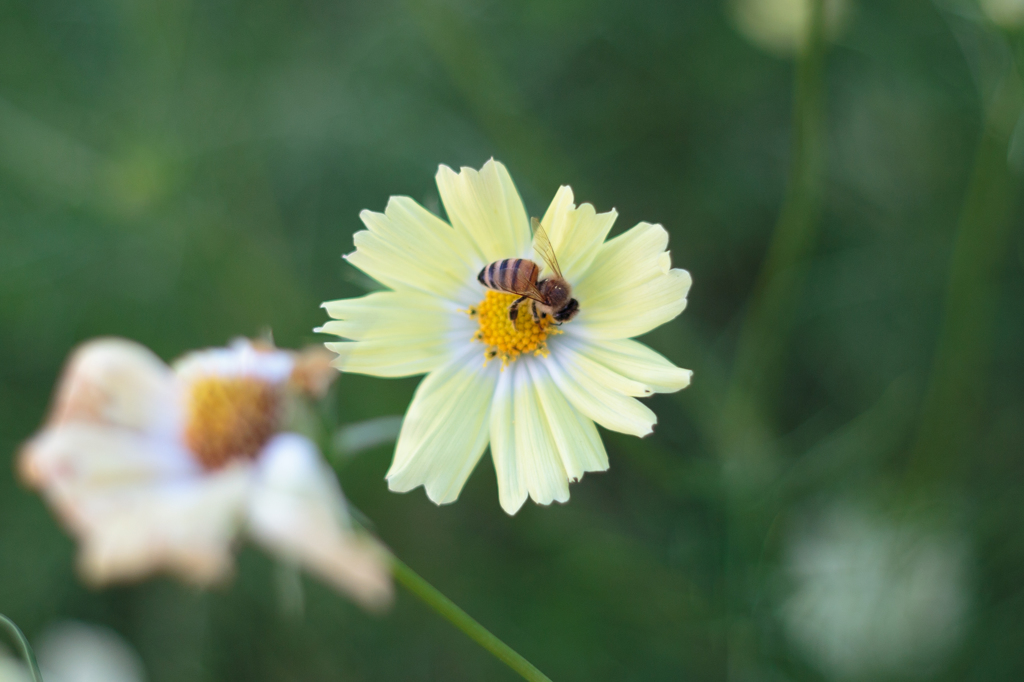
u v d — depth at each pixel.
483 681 0.44
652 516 0.44
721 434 0.43
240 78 0.53
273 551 0.35
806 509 0.43
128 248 0.51
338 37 0.55
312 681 0.45
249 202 0.52
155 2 0.48
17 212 0.50
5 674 0.39
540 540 0.44
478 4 0.51
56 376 0.49
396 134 0.52
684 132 0.51
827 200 0.49
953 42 0.45
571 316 0.35
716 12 0.50
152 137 0.49
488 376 0.36
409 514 0.46
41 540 0.46
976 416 0.43
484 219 0.36
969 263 0.41
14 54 0.52
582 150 0.51
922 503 0.42
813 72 0.38
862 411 0.46
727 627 0.42
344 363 0.35
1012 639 0.41
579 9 0.50
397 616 0.45
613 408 0.35
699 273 0.50
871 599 0.42
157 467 0.36
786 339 0.47
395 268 0.36
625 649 0.44
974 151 0.46
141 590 0.45
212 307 0.50
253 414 0.36
